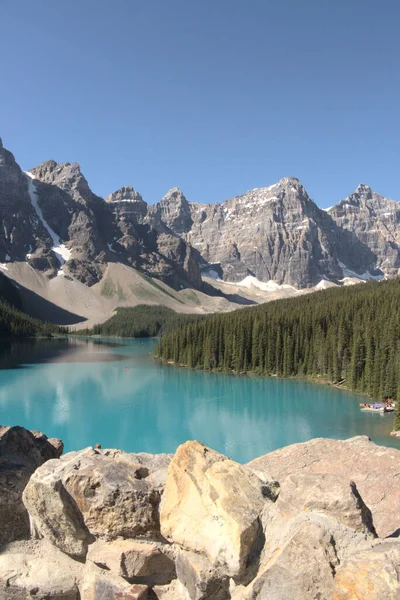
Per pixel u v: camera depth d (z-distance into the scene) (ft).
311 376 371.76
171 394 310.65
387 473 35.94
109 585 22.48
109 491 23.62
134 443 201.77
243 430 219.41
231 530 20.94
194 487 22.98
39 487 24.14
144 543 23.27
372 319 371.76
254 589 19.51
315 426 224.74
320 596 18.61
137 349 651.66
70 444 201.36
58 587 23.21
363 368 323.78
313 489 22.16
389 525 30.35
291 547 19.63
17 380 361.92
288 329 404.57
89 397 298.15
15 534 25.76
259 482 23.67
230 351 421.59
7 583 23.67
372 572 17.75
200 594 20.56
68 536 23.90
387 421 231.09
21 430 30.12
